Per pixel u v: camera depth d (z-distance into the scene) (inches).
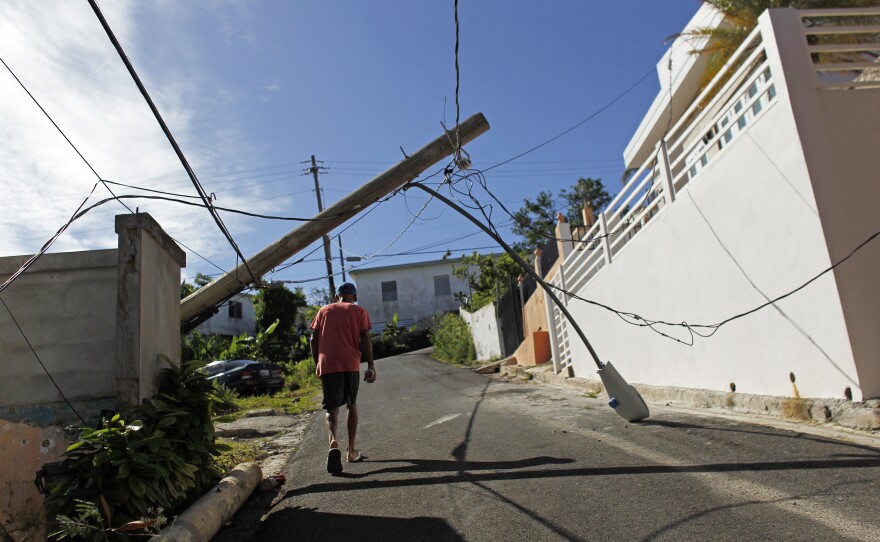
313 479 207.9
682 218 297.4
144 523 131.3
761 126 234.1
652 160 333.7
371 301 1759.4
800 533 116.5
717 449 189.0
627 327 371.2
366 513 160.2
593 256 468.4
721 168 262.2
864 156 216.2
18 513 175.5
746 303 252.7
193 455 169.9
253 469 200.5
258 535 153.5
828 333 210.8
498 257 1245.7
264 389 637.3
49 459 180.1
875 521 118.1
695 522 128.2
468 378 620.1
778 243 231.3
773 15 226.5
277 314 1152.2
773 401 233.9
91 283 190.2
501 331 847.7
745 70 253.9
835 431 194.7
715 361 278.8
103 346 186.9
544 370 554.3
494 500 159.0
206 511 152.1
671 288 313.7
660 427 235.9
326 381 217.5
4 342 186.4
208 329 1258.6
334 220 352.2
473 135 358.9
